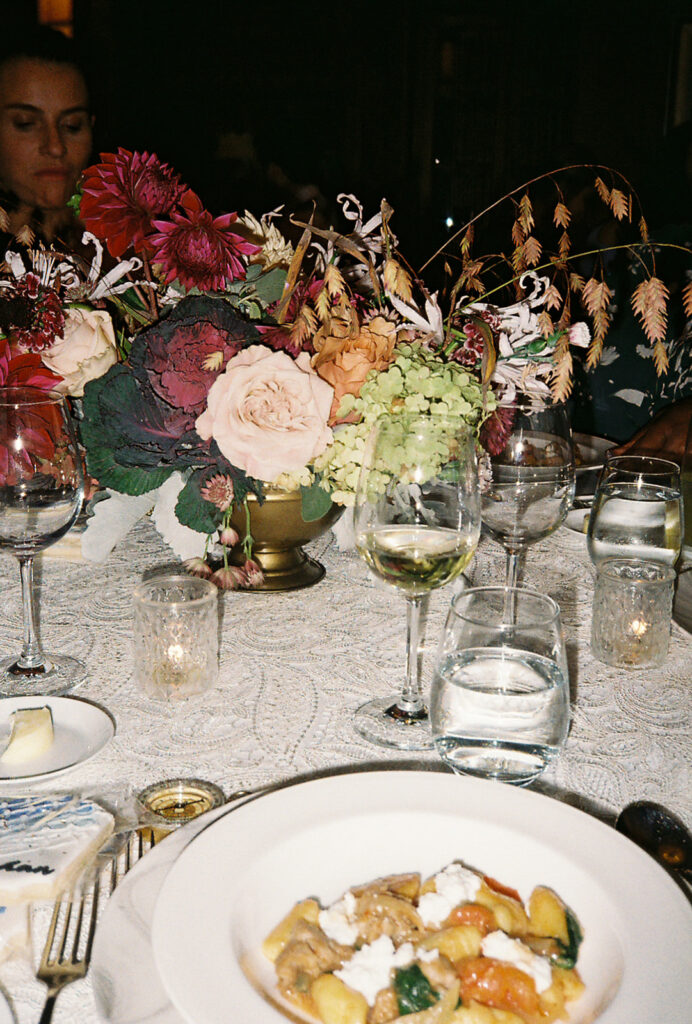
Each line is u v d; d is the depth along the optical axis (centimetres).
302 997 50
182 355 93
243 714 85
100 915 57
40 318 103
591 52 739
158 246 98
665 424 159
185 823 67
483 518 100
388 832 61
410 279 105
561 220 115
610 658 94
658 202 315
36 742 75
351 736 81
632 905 54
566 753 78
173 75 712
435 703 71
